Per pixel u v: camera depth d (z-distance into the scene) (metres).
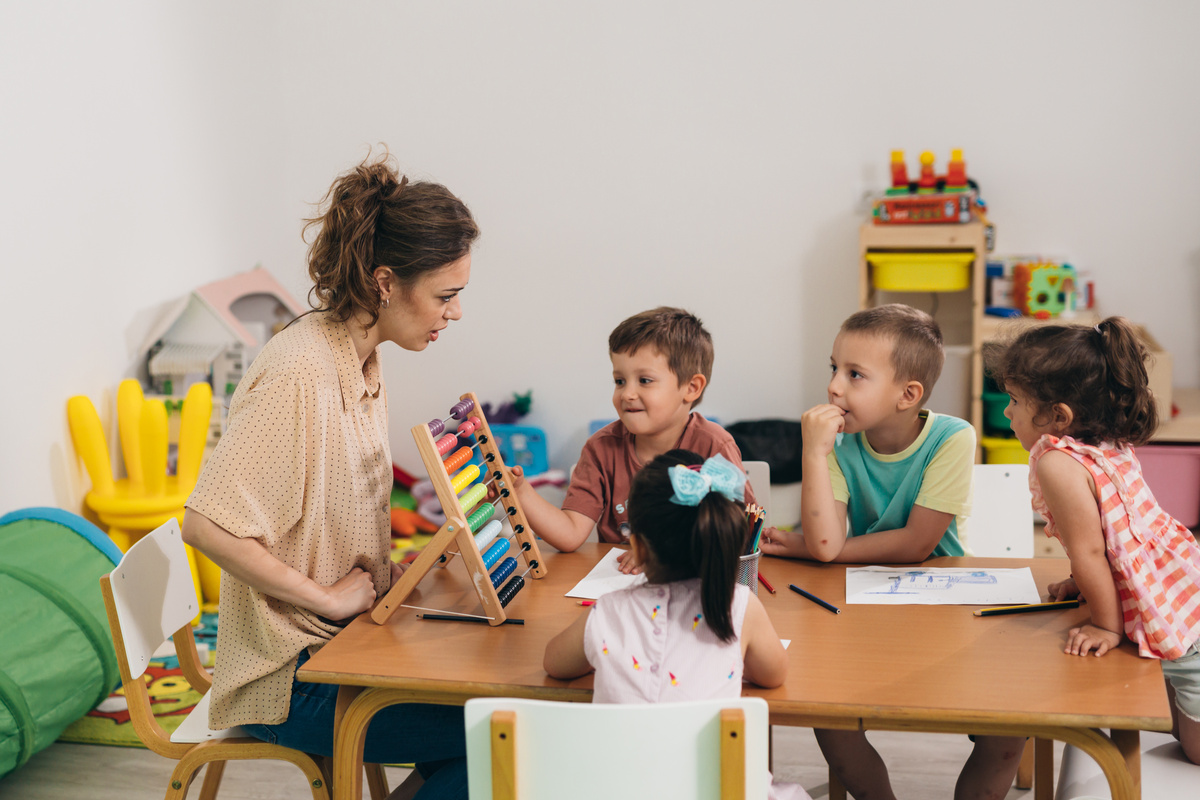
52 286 2.63
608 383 3.82
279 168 3.81
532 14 3.63
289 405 1.30
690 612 1.12
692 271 3.70
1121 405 1.28
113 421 2.88
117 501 2.63
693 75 3.58
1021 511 1.88
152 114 3.04
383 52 3.73
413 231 1.31
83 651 2.01
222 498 1.28
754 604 1.14
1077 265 3.50
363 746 1.30
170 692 2.29
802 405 3.71
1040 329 1.34
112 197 2.86
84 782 1.97
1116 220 3.44
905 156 3.52
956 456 1.56
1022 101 3.43
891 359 1.52
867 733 2.11
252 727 1.42
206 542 1.28
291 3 3.75
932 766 1.96
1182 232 3.41
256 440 1.29
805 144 3.56
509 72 3.68
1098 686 1.12
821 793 1.87
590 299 3.77
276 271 3.85
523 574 1.53
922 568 1.53
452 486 1.39
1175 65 3.31
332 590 1.38
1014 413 1.38
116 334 2.89
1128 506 1.25
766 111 3.56
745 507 1.36
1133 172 3.40
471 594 1.46
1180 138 3.36
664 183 3.66
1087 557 1.23
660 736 0.98
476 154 3.75
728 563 1.07
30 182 2.54
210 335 3.04
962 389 3.39
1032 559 1.56
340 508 1.40
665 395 1.61
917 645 1.24
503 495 1.56
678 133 3.62
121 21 2.89
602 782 0.99
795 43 3.51
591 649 1.11
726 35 3.54
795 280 3.64
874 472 1.64
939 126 3.48
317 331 1.37
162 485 2.70
